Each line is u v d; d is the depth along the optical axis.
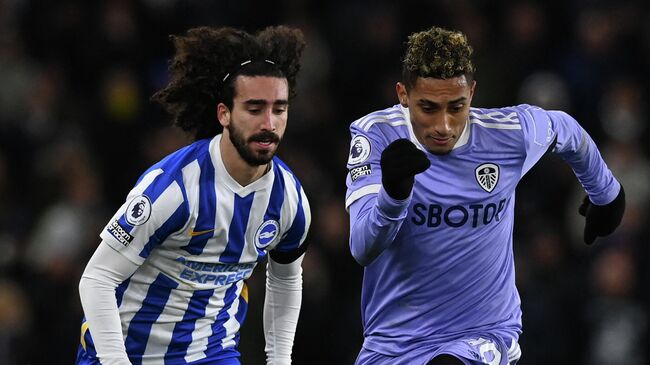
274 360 20.36
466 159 18.77
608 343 34.12
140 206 17.88
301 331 33.19
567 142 19.77
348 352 33.34
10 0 43.50
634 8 41.56
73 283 35.34
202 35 18.55
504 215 19.17
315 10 41.88
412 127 18.77
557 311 33.53
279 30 18.62
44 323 34.94
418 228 18.77
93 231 36.41
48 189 37.47
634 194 36.91
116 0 41.94
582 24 40.59
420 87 17.95
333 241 34.84
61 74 41.34
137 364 18.92
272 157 18.22
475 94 37.97
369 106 40.12
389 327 19.53
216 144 18.47
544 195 36.62
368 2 41.31
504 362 19.19
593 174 20.56
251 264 19.14
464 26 39.91
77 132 40.12
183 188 18.06
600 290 34.56
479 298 19.22
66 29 41.81
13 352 34.44
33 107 40.47
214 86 18.58
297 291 20.30
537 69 39.25
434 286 19.09
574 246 36.34
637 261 34.84
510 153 18.94
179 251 18.39
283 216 18.98
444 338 19.23
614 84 39.69
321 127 38.53
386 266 19.23
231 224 18.48
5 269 36.56
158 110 40.53
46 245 36.44
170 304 18.72
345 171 37.59
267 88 17.97
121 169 39.31
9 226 37.38
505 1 40.91
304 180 35.94
